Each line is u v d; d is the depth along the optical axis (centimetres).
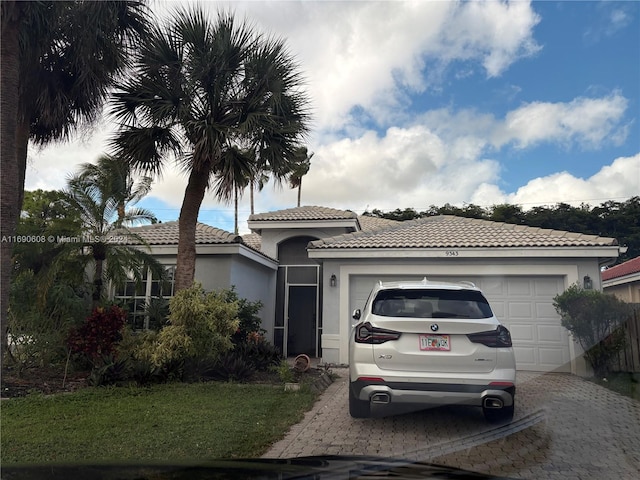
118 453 452
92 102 1001
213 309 908
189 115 1004
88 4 832
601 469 351
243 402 686
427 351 535
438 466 290
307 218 1602
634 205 3148
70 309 973
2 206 712
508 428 419
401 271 1188
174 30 1026
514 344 1097
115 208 1113
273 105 1062
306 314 1611
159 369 825
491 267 1145
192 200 1057
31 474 229
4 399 694
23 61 855
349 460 289
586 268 1096
